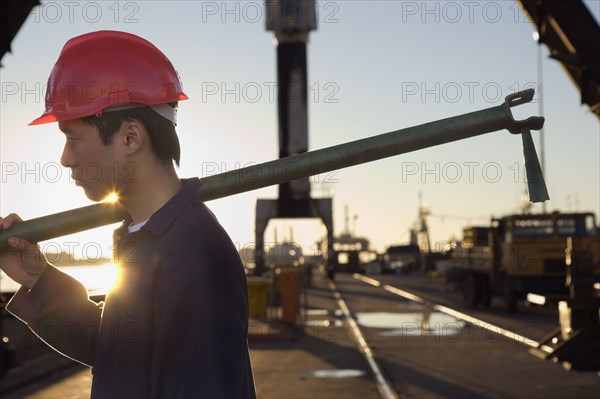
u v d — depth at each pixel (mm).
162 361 1611
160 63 1758
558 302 13164
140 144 1727
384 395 12477
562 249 29297
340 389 13086
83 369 16219
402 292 49625
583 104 15820
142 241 1690
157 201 1754
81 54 1729
